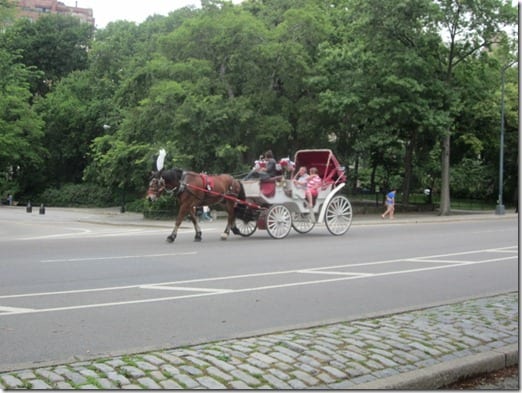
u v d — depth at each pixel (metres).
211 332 7.25
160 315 8.13
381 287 10.62
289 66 35.47
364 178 55.34
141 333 7.14
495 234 22.56
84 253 15.26
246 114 34.06
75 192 67.62
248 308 8.67
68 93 70.62
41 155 70.12
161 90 35.50
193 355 5.62
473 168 55.16
